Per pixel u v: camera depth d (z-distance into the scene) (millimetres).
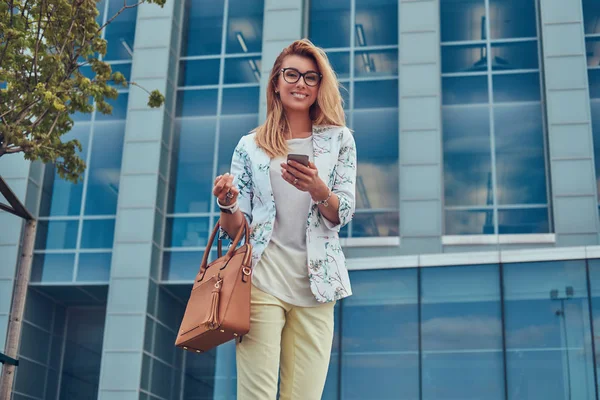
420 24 22500
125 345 21406
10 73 10812
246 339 2719
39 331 23094
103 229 22812
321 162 2863
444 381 18156
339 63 23031
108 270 22438
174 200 23016
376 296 19188
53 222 22922
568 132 20906
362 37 23172
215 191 2707
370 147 22094
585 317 17844
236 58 24000
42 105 11008
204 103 23766
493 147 21594
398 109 22312
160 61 23609
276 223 2814
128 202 22453
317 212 2803
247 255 2682
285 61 2916
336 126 2961
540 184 21094
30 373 22562
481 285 18703
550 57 21594
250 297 2662
